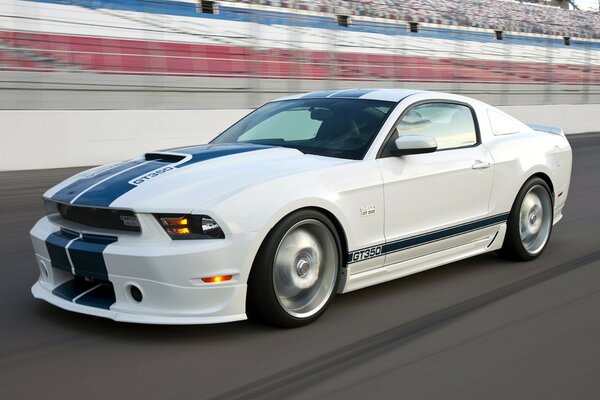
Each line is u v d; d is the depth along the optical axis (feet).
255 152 12.50
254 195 10.78
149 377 9.40
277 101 15.83
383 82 64.39
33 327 11.34
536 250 16.55
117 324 11.43
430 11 80.48
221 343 10.65
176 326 11.35
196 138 37.68
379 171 12.60
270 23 66.08
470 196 14.55
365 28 71.72
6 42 40.32
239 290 10.61
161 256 10.16
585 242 18.62
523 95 61.11
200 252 10.21
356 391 8.98
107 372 9.55
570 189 28.89
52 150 32.12
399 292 13.65
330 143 13.23
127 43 56.24
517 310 12.56
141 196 10.73
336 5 69.92
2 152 30.68
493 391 9.02
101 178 11.89
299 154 12.66
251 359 10.05
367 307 12.64
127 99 40.27
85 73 41.83
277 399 8.74
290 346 10.60
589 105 63.52
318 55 57.21
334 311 12.39
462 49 71.51
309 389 9.04
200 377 9.40
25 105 36.55
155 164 12.23
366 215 12.30
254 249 10.61
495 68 72.28
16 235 18.97
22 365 9.80
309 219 11.39
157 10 61.05
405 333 11.28
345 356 10.23
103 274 10.71
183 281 10.27
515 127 16.74
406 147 12.73
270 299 10.93
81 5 54.70
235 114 39.70
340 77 60.95
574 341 10.95
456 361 10.05
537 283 14.43
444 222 14.01
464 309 12.60
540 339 11.03
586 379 9.45
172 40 60.23
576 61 80.79
